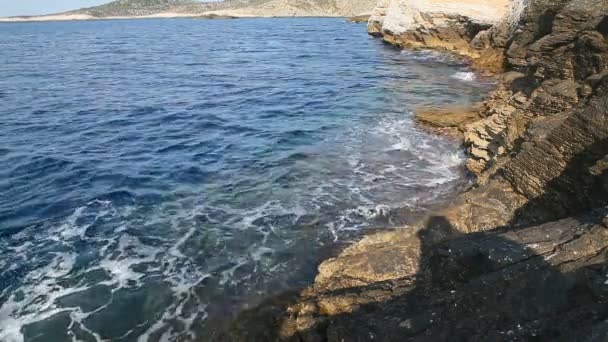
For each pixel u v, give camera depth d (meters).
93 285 8.27
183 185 12.41
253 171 13.23
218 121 18.72
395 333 5.36
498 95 17.38
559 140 8.92
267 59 39.03
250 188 12.09
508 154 11.24
